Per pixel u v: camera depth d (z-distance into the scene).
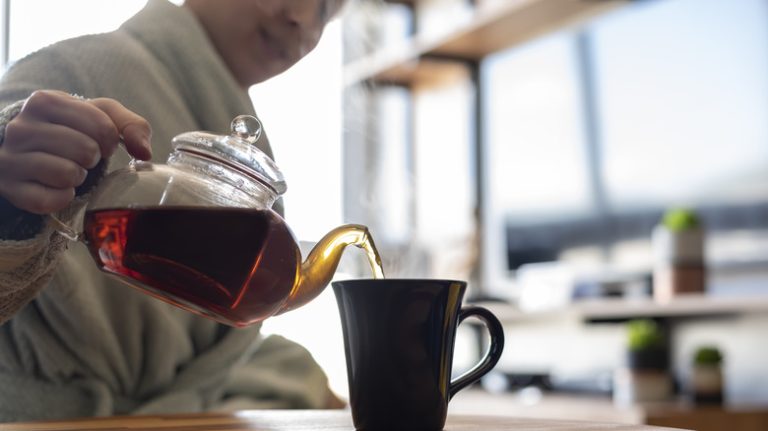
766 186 2.70
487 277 3.89
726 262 2.81
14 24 2.91
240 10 1.33
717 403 2.54
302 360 1.45
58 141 0.77
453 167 4.08
